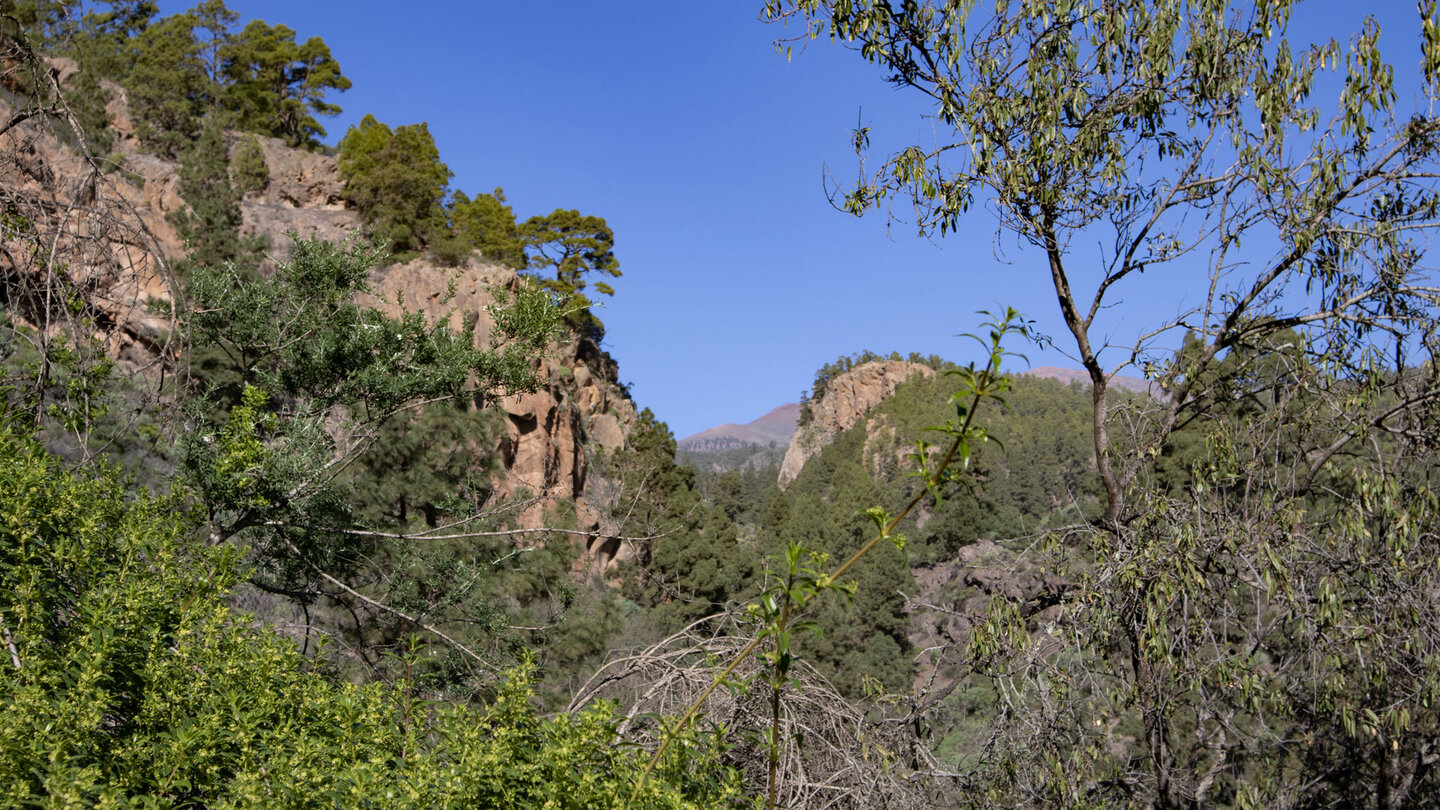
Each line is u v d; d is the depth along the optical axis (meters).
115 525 3.76
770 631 2.75
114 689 2.78
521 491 12.02
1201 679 5.90
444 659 8.65
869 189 6.90
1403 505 5.95
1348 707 5.47
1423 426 6.05
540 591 11.29
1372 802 6.77
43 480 3.52
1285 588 5.43
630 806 2.64
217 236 22.69
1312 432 6.46
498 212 60.72
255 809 2.31
